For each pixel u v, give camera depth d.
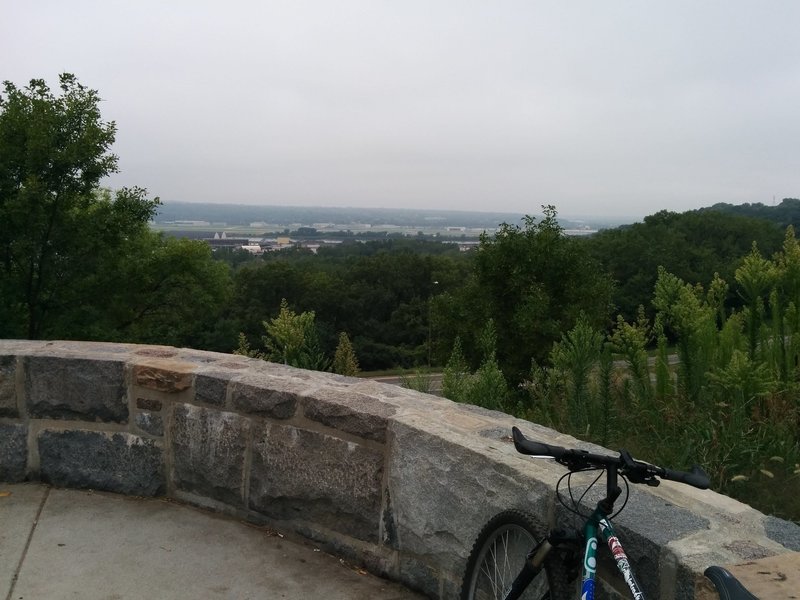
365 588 3.10
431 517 2.92
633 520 2.20
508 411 5.35
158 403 3.92
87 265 19.78
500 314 23.44
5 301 18.45
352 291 54.53
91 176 18.42
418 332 53.84
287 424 3.49
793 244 5.38
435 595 2.94
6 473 4.06
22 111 18.22
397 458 3.09
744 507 2.36
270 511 3.59
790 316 5.16
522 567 2.43
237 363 4.14
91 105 18.62
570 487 2.40
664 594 2.01
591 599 2.00
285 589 3.08
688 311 4.80
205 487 3.81
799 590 1.70
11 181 17.88
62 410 4.03
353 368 5.88
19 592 2.97
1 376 4.04
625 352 4.87
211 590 3.06
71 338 19.56
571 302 22.77
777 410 4.19
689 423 4.16
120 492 3.99
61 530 3.55
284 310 5.80
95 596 2.97
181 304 27.58
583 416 4.50
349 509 3.28
